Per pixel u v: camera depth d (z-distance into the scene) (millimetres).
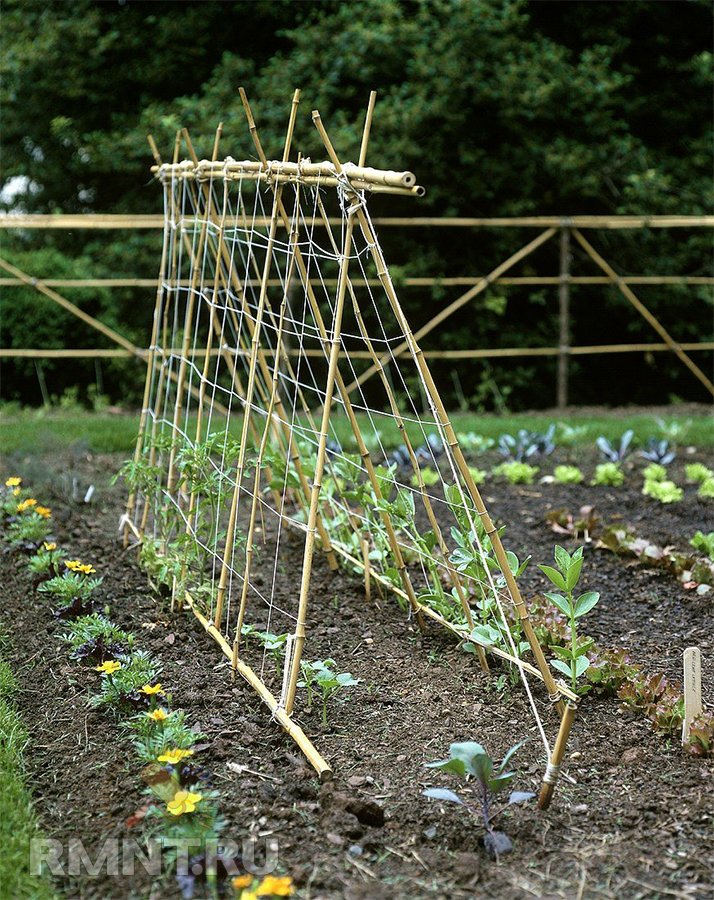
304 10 11438
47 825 2590
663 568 4543
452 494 3395
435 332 11398
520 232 11375
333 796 2648
